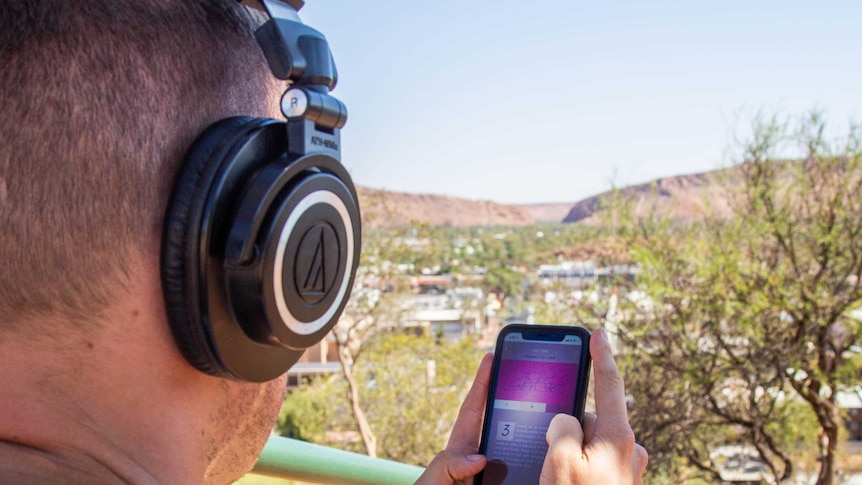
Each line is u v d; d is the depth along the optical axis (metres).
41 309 0.36
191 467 0.42
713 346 9.54
